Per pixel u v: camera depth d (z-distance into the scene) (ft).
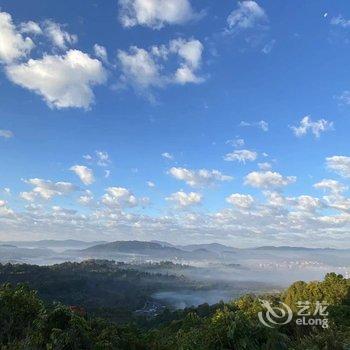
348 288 58.80
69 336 29.25
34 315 32.19
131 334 36.17
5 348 26.12
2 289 33.71
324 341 29.12
